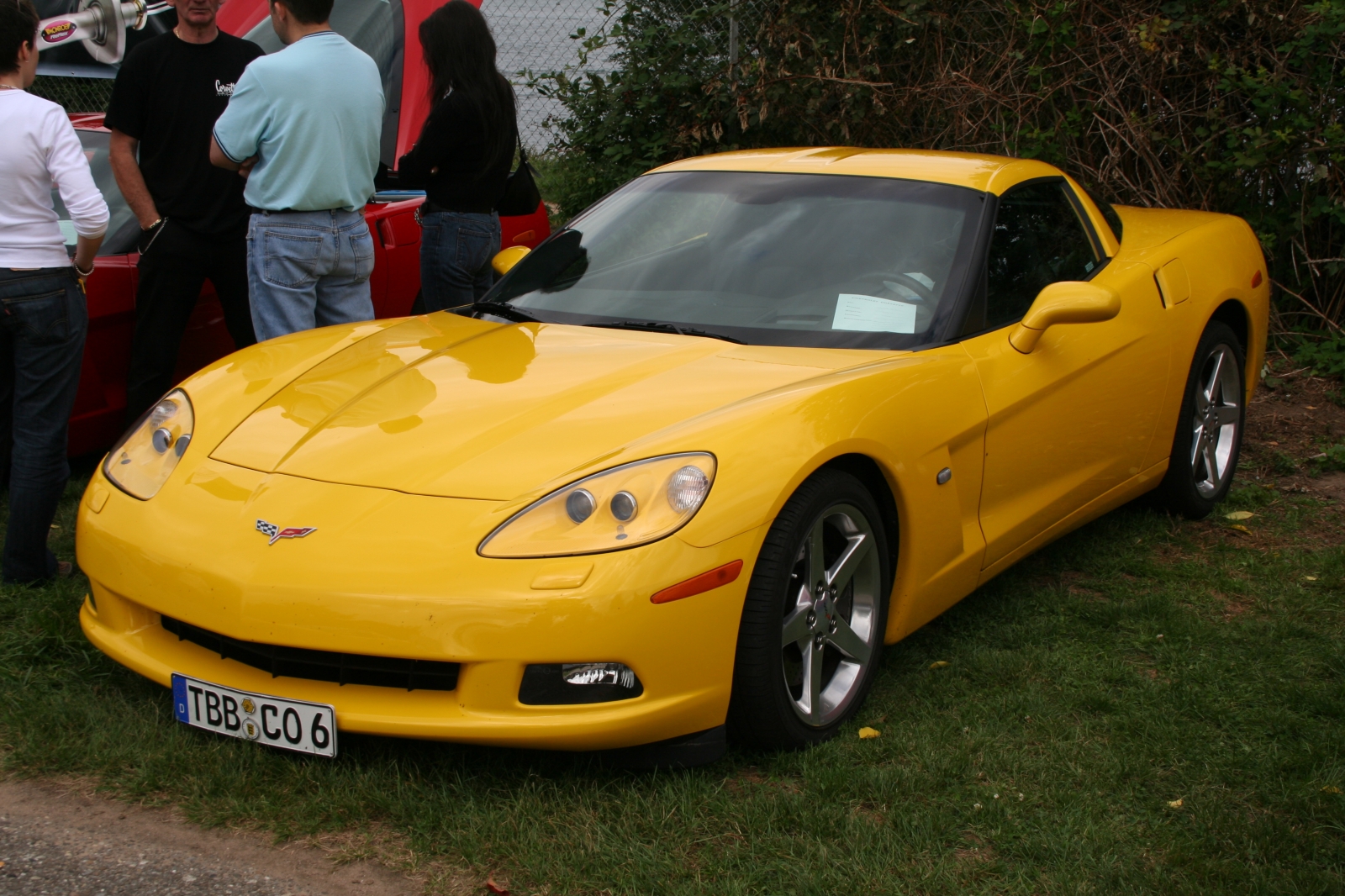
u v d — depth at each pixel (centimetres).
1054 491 358
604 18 783
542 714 234
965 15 711
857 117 716
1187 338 410
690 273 346
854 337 316
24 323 327
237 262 449
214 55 435
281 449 269
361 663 238
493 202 511
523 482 246
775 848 232
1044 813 248
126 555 259
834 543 283
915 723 286
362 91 425
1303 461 517
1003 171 381
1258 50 640
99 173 484
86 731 264
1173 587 383
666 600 236
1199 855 234
